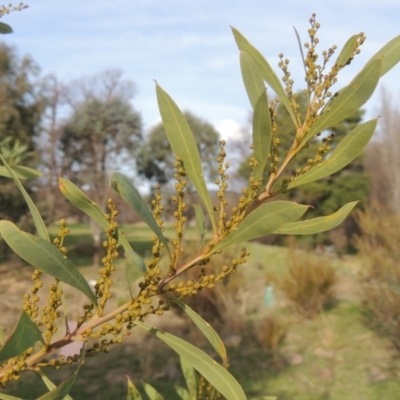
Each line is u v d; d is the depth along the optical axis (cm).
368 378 676
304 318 905
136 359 742
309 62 101
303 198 1861
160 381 679
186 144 99
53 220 1561
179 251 94
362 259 924
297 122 102
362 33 99
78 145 1981
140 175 2400
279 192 100
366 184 1912
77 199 96
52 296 89
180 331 865
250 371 713
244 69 107
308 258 994
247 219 91
